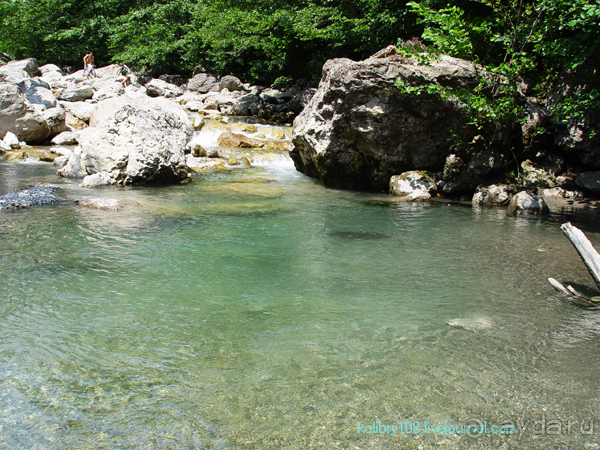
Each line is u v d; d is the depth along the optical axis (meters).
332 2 22.16
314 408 3.00
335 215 8.89
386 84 10.78
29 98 18.41
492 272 5.79
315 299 4.85
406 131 11.24
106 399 3.06
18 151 15.15
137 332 4.02
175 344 3.82
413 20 17.30
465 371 3.48
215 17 27.23
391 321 4.34
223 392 3.16
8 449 2.58
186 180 12.21
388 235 7.53
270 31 24.78
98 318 4.27
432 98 10.88
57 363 3.47
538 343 3.94
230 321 4.29
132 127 11.79
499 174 11.51
